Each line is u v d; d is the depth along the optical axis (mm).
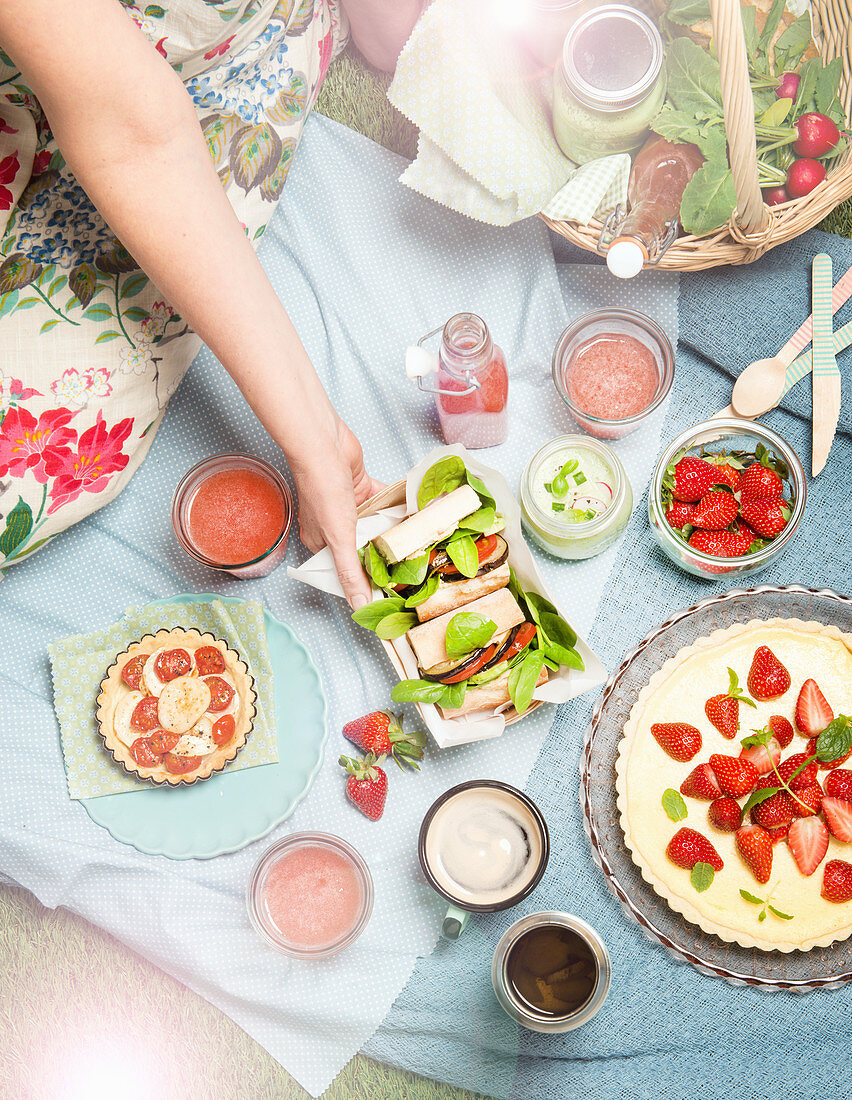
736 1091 1065
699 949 1051
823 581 1109
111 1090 1184
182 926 1079
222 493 1090
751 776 1033
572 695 1035
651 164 1030
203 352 1129
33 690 1118
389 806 1090
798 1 1055
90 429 1034
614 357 1094
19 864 1089
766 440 1076
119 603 1128
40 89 844
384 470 1140
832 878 1033
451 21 988
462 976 1072
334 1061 1081
